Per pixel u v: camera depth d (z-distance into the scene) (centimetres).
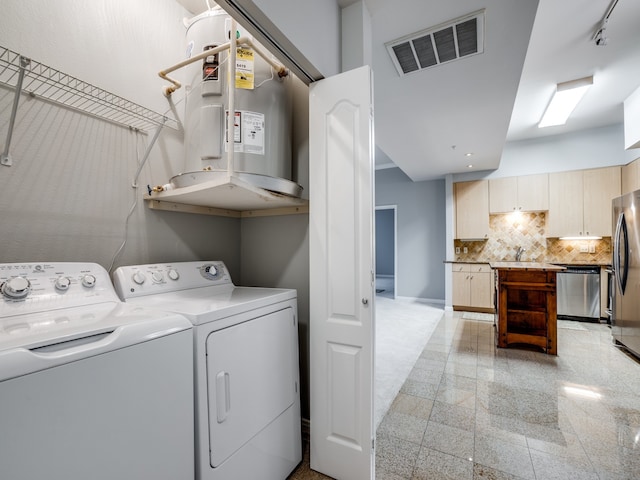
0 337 74
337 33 165
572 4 224
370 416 144
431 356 316
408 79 248
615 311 339
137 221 162
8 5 118
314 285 158
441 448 173
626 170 430
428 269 632
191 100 155
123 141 157
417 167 524
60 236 133
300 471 159
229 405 118
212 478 109
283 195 160
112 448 79
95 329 82
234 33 125
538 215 521
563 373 271
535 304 340
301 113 190
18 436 63
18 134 122
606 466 157
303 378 189
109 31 151
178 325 98
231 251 213
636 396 228
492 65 230
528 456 166
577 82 326
